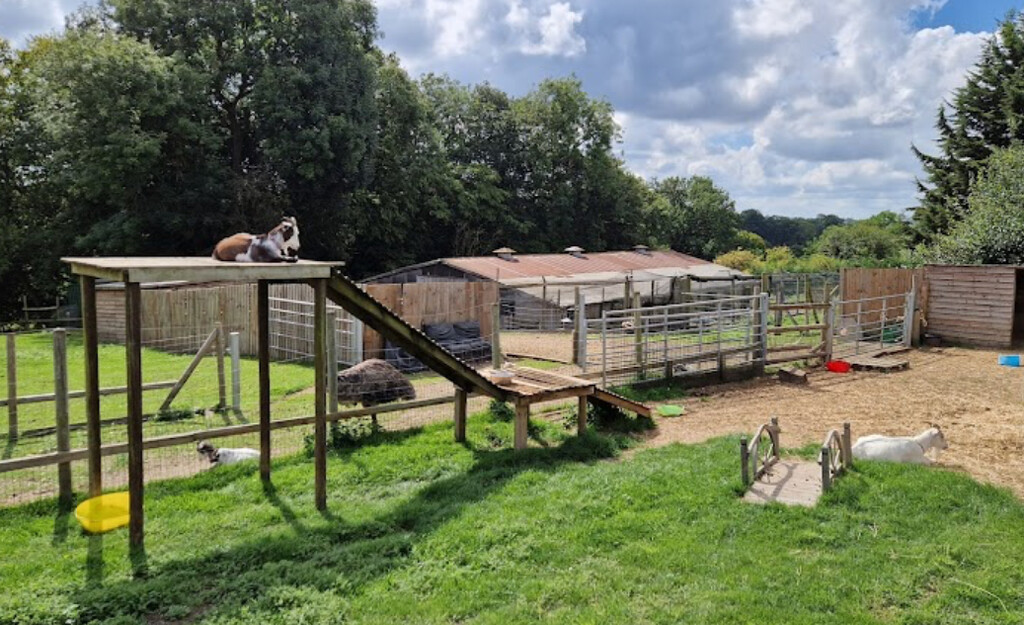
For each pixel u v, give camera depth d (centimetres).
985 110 3422
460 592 491
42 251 3058
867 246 5894
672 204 7112
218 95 3209
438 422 1001
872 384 1366
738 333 1748
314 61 3103
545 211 4975
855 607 465
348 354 1522
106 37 2800
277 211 3155
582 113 4966
